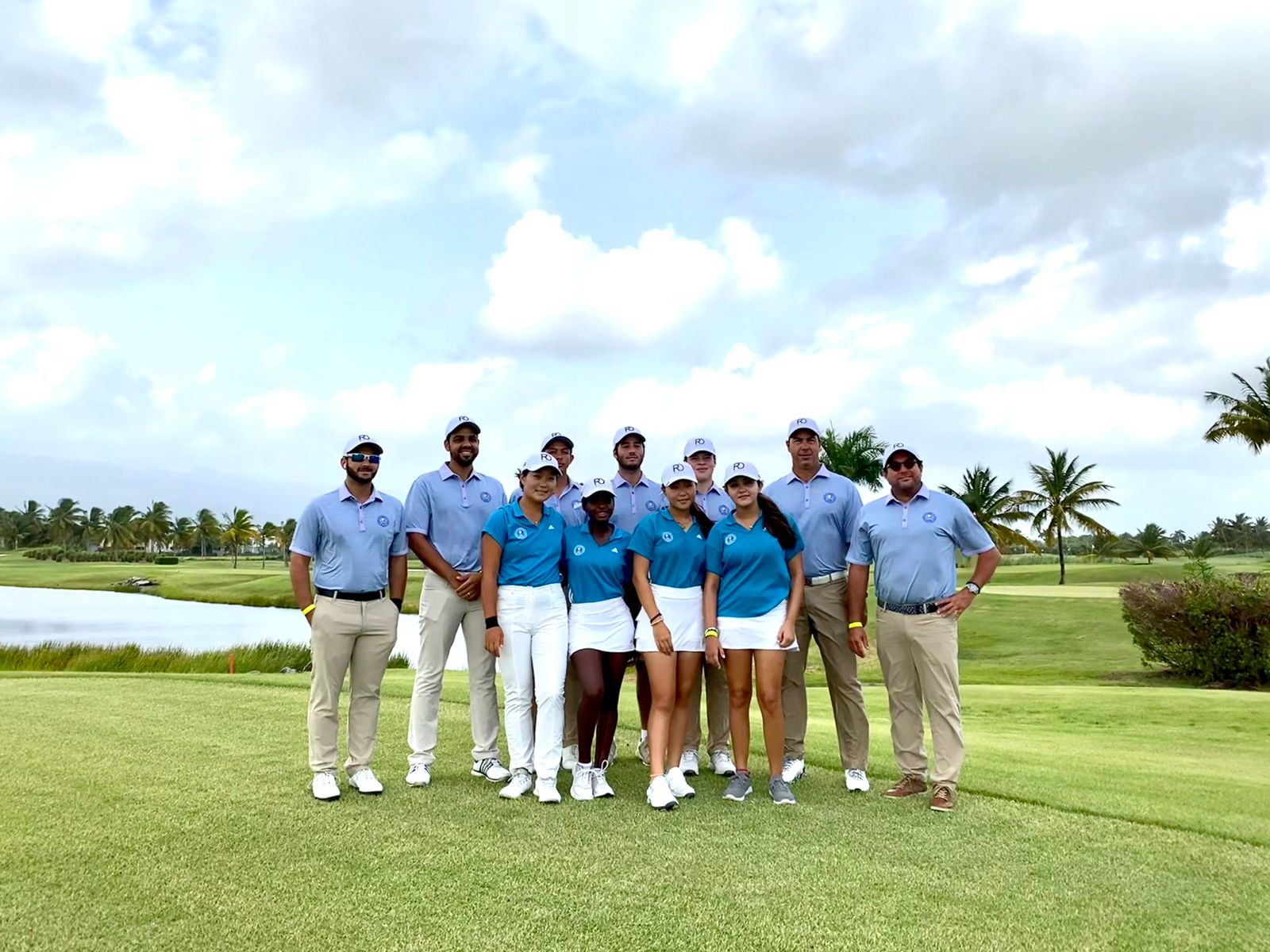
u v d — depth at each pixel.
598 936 3.31
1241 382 35.09
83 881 3.70
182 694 8.80
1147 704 11.23
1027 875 4.01
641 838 4.45
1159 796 5.51
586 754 5.32
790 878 3.92
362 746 5.39
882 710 10.60
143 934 3.24
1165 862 4.20
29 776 5.34
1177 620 17.50
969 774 6.09
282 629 35.50
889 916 3.54
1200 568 18.88
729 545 5.45
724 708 6.23
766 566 5.41
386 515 5.50
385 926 3.35
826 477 6.19
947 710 5.26
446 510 5.90
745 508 5.50
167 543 143.50
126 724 7.09
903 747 5.53
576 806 5.05
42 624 37.69
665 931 3.36
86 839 4.19
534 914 3.48
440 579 5.80
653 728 5.26
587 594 5.50
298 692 9.01
